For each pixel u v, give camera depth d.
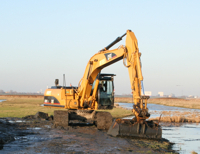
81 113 17.45
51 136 12.96
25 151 9.55
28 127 16.17
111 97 17.42
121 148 10.34
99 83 17.41
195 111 39.88
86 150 9.88
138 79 12.14
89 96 17.27
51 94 19.09
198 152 10.73
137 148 10.40
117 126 12.66
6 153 9.20
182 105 59.75
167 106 57.62
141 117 11.88
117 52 13.91
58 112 16.64
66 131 14.73
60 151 9.64
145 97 11.46
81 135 13.30
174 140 13.68
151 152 9.82
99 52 15.62
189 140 13.79
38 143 11.09
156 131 12.02
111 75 17.61
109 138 12.34
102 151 9.77
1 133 12.87
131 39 12.65
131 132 12.21
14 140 11.73
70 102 17.81
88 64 16.53
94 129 15.71
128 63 12.86
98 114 16.08
